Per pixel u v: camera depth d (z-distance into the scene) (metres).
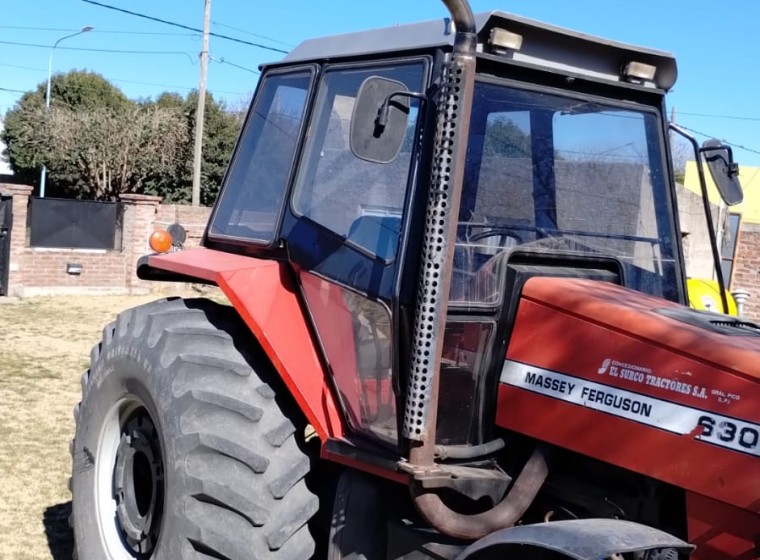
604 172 3.70
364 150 2.93
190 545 3.44
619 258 3.65
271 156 3.96
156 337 3.79
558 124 3.59
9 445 6.50
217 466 3.39
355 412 3.38
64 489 5.64
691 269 14.95
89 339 11.12
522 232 3.43
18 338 10.95
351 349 3.38
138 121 29.69
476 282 3.25
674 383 2.85
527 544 2.60
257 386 3.50
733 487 2.69
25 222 14.71
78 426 4.34
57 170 30.20
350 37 3.69
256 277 3.60
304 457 3.44
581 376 3.04
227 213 4.16
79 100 36.72
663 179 3.87
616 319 3.02
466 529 3.03
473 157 3.35
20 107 34.03
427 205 2.95
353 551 3.34
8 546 4.76
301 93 3.85
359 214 3.40
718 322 3.13
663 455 2.84
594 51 3.65
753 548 2.65
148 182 30.23
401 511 3.40
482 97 3.39
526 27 3.39
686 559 2.84
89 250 15.48
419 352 2.91
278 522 3.32
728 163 3.77
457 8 2.87
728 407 2.73
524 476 3.13
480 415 3.25
